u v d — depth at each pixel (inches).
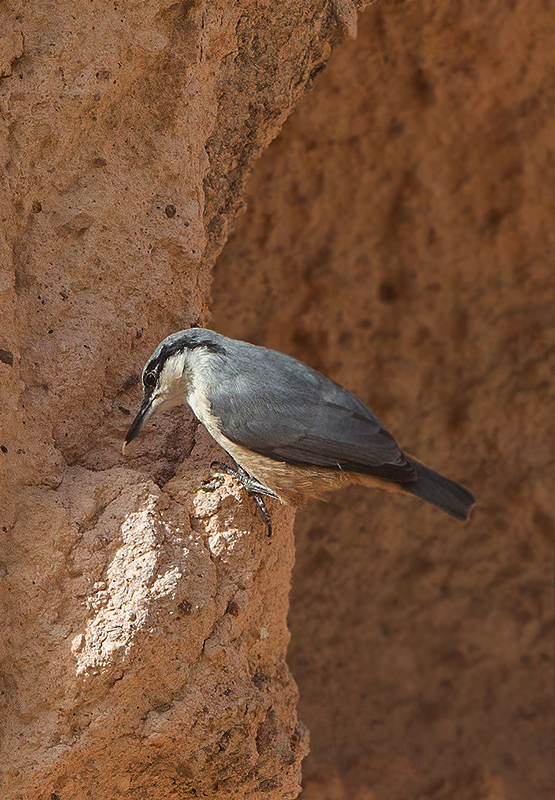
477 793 676.1
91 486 309.4
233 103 377.4
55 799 289.9
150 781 303.1
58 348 322.0
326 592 698.2
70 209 327.6
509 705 717.3
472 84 616.1
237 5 355.3
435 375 698.2
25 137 311.3
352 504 690.8
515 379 696.4
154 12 332.8
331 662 701.3
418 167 647.8
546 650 714.2
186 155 349.7
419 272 680.4
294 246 653.9
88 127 328.8
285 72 385.1
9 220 311.3
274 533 341.4
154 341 347.3
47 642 286.8
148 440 343.6
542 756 705.0
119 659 284.0
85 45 320.2
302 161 625.3
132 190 339.0
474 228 673.0
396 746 697.0
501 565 709.9
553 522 701.9
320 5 372.2
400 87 610.9
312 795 652.7
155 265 343.6
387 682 709.3
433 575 708.7
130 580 292.7
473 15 579.8
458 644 714.8
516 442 701.3
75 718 285.4
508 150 647.1
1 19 307.3
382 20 572.7
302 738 344.8
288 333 672.4
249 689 307.6
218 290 649.0
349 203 652.1
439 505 332.2
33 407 313.1
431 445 703.7
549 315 692.1
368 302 680.4
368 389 692.7
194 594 299.6
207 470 335.3
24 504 299.0
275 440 318.0
